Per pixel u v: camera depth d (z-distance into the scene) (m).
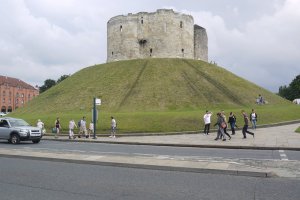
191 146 23.14
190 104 53.88
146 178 11.12
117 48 76.81
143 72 66.12
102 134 34.06
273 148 20.36
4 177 11.49
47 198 8.66
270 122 39.78
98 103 31.81
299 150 19.64
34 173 12.21
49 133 36.62
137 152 18.97
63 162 14.91
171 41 74.69
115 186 9.97
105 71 69.75
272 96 64.81
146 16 75.56
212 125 36.62
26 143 26.59
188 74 65.88
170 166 12.71
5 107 117.94
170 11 75.12
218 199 8.35
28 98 128.75
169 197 8.62
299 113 47.19
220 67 75.31
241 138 26.58
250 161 14.50
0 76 122.81
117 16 77.06
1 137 26.27
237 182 10.31
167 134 33.16
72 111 53.69
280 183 10.11
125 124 37.28
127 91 58.84
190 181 10.56
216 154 17.66
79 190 9.51
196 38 81.00
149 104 53.69
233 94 59.66
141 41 75.38
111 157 15.48
